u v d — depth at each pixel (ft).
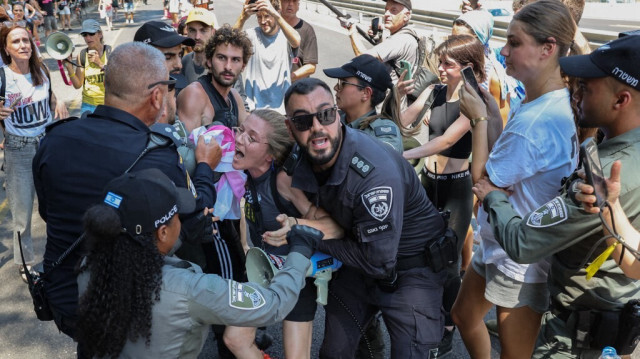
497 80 13.73
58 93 35.29
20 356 11.68
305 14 77.00
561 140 7.48
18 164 13.98
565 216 6.39
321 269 8.38
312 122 7.24
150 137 7.11
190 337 6.08
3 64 13.69
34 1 51.08
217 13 81.56
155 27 12.46
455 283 10.24
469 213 12.31
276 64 16.98
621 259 6.34
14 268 15.21
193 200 7.16
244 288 6.13
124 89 7.06
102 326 5.62
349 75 9.48
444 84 12.25
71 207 6.92
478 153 8.86
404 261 8.65
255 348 8.96
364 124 9.49
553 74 7.55
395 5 15.96
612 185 5.76
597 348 7.45
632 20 82.94
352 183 7.57
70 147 6.92
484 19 13.87
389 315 8.82
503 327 8.71
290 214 8.64
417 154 11.11
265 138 8.27
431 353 8.89
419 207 8.49
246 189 8.96
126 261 5.60
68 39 17.97
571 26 7.39
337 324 9.04
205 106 11.55
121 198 5.62
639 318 7.00
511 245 6.94
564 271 7.42
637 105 6.28
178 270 5.95
